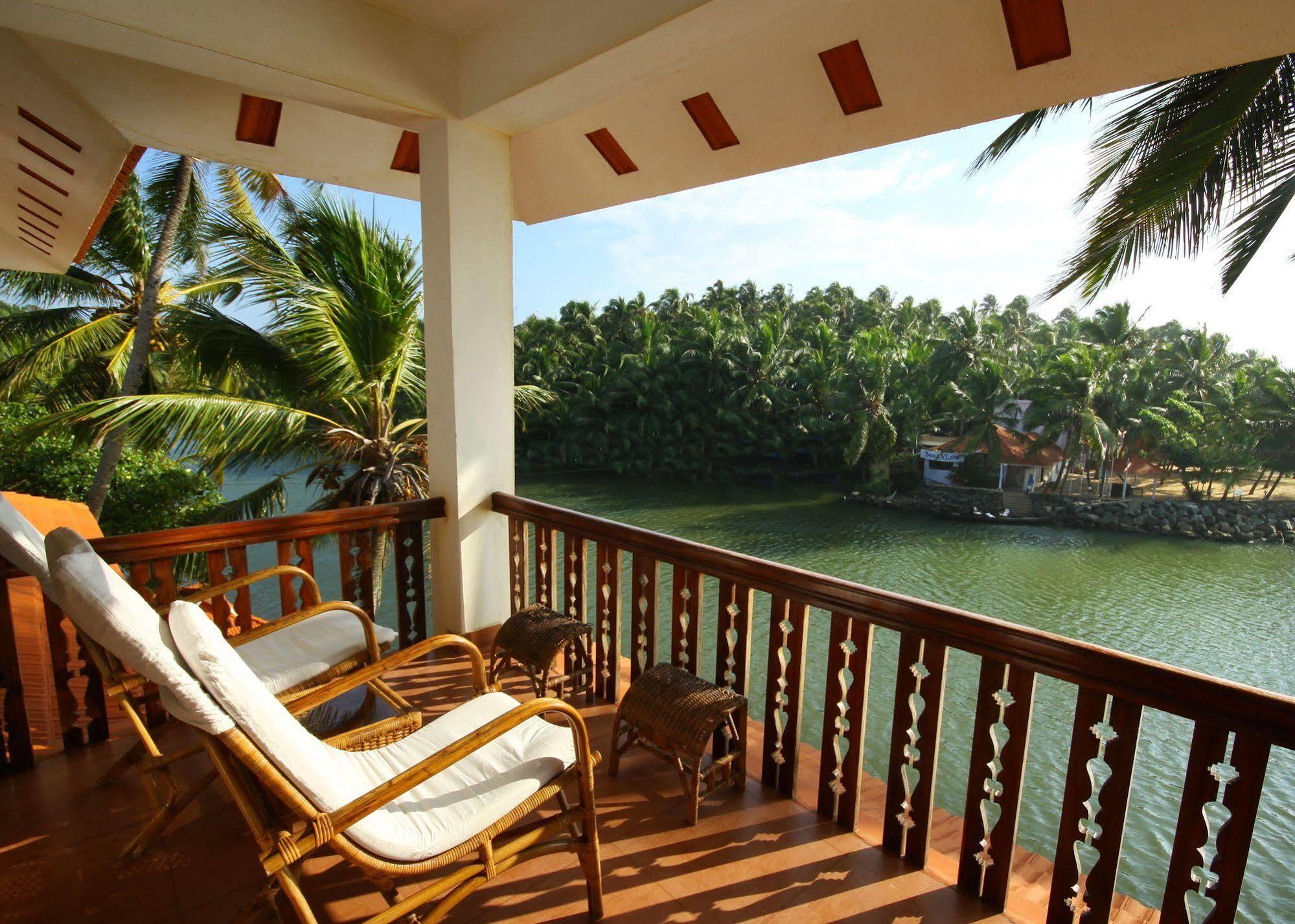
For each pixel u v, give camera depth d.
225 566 2.53
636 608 2.51
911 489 37.22
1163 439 29.73
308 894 1.60
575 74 2.35
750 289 61.84
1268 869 9.05
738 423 40.78
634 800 2.02
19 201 3.46
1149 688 1.30
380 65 2.53
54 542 1.35
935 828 2.00
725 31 2.05
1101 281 6.77
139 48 2.10
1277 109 5.27
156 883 1.62
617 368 46.00
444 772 1.47
